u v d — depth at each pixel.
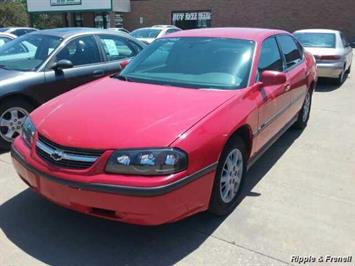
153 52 4.68
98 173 2.92
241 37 4.53
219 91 3.80
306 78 5.91
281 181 4.44
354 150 5.52
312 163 5.00
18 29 19.69
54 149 3.12
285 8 28.86
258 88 4.07
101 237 3.33
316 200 4.00
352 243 3.28
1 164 4.80
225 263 3.01
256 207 3.82
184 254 3.12
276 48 4.99
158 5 32.66
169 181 2.86
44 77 5.50
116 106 3.45
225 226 3.49
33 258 3.05
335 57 10.59
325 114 7.63
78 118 3.30
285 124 5.26
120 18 33.94
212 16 31.25
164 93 3.74
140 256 3.09
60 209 3.76
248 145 3.94
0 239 3.28
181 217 3.05
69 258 3.06
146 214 2.87
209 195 3.26
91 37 6.23
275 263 3.02
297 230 3.45
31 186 3.37
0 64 5.80
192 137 3.04
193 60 4.32
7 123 5.26
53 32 6.20
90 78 6.04
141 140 2.95
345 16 27.28
